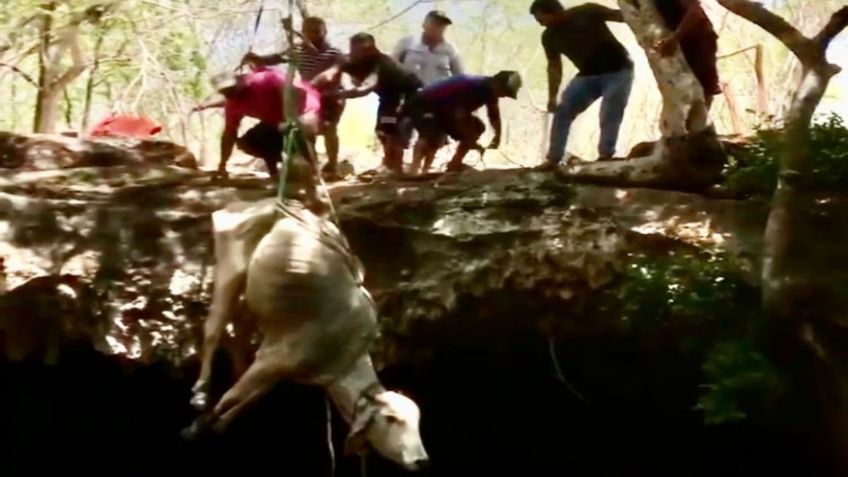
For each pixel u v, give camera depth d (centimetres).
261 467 1137
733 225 770
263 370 572
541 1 887
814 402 757
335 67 845
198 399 574
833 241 743
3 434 1070
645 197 798
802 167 691
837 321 720
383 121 905
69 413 1046
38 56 1336
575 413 1022
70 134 1031
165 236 823
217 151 1442
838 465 757
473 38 1608
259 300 572
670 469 1072
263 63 828
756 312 743
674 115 805
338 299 575
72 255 808
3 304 791
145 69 1222
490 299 811
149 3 1229
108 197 836
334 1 1353
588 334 823
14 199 807
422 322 816
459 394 996
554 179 820
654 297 768
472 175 842
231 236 590
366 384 576
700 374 885
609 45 873
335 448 1117
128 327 810
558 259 789
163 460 1108
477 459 1082
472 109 887
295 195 596
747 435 1016
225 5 1288
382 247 820
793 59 1380
